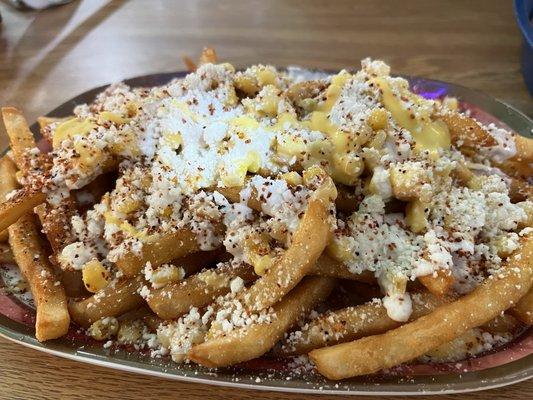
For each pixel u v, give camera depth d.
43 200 0.18
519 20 0.26
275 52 0.30
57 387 0.16
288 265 0.15
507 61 0.29
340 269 0.16
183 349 0.15
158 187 0.17
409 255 0.16
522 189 0.19
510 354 0.16
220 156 0.17
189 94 0.19
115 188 0.18
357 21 0.32
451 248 0.16
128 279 0.17
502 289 0.15
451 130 0.19
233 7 0.34
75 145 0.18
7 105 0.27
